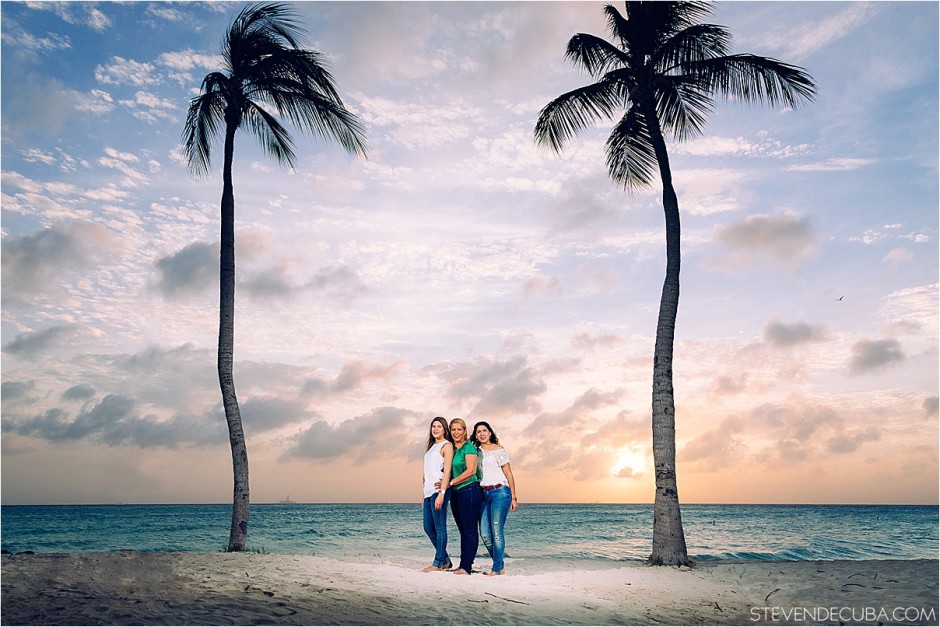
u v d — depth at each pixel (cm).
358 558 1050
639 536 2922
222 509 10569
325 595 633
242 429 1173
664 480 1081
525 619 593
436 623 550
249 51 1312
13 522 5350
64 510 9844
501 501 865
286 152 1410
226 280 1228
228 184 1274
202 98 1299
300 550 1917
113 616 489
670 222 1193
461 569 834
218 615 513
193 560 827
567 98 1305
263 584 675
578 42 1261
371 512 8306
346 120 1334
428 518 886
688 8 1248
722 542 2306
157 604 541
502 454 887
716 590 812
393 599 636
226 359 1193
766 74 1162
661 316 1154
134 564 757
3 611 496
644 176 1438
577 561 1091
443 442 879
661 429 1102
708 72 1188
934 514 6938
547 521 4934
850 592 784
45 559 763
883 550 1966
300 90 1313
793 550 1931
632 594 766
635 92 1250
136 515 7206
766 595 779
